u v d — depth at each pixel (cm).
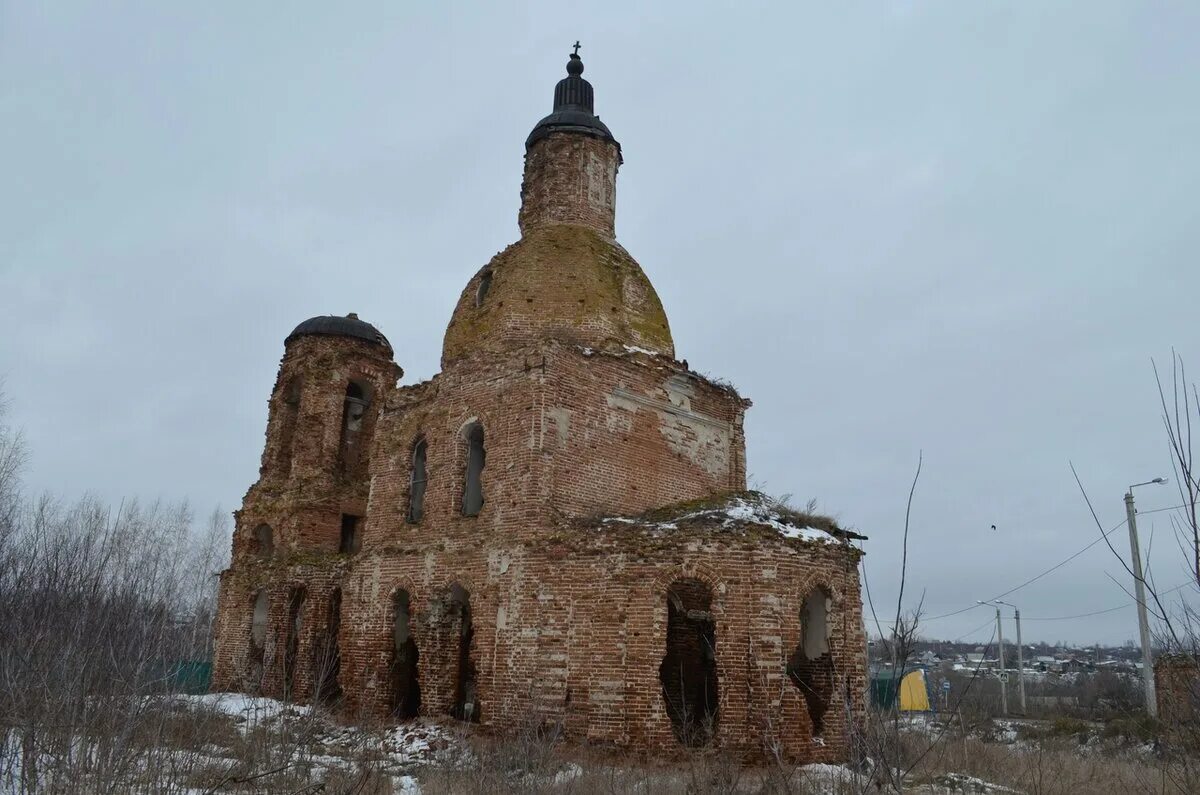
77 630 1133
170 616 1455
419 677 2050
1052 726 2911
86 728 1055
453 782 1338
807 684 1873
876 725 777
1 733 1083
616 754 1664
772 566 1736
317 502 2981
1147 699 2547
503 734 1766
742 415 2491
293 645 2698
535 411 2008
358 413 3306
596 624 1788
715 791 1230
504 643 1894
